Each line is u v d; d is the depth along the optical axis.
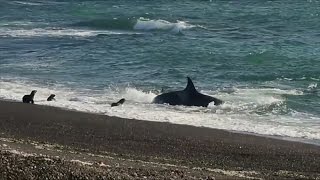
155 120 18.00
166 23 44.81
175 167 12.59
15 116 17.83
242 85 23.52
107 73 25.77
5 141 14.28
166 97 20.44
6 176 10.30
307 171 13.19
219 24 44.94
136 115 18.59
